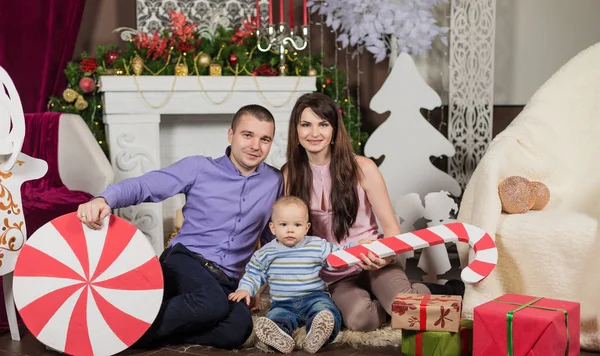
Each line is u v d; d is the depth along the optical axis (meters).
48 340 2.46
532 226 2.74
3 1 3.90
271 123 2.77
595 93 3.22
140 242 2.50
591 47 3.31
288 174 2.89
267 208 2.86
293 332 2.67
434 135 4.08
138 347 2.62
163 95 3.98
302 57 4.35
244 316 2.59
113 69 3.96
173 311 2.56
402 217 3.72
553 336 2.16
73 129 3.54
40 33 4.01
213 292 2.60
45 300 2.46
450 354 2.40
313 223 2.89
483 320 2.26
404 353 2.49
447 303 2.41
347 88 4.64
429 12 4.27
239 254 2.84
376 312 2.75
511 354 2.21
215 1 4.36
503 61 4.84
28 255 2.46
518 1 4.80
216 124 4.43
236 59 4.09
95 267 2.47
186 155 4.42
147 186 2.67
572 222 2.68
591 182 3.08
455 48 4.34
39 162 2.75
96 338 2.46
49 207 3.07
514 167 3.04
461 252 3.07
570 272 2.66
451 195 4.30
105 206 2.47
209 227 2.80
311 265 2.69
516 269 2.79
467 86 4.36
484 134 4.37
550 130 3.17
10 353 2.59
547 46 4.84
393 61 4.46
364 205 2.92
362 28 4.13
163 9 4.29
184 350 2.59
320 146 2.79
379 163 4.78
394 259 2.92
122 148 3.96
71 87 3.99
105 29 4.45
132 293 2.48
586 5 4.81
